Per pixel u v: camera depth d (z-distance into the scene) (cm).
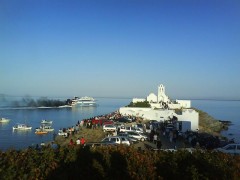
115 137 3384
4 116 15438
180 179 1425
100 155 1531
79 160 1463
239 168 1535
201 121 9831
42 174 1291
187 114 6669
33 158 1414
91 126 5866
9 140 7550
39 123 11906
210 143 3812
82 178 1363
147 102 10644
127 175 1403
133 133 4428
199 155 1644
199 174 1391
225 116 17725
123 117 7456
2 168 1273
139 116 8219
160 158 1580
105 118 7419
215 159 1597
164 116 7862
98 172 1391
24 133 8975
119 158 1523
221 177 1436
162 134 5103
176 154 1634
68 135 5516
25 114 17112
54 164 1361
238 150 3088
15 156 1402
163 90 11175
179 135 4712
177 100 11019
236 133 9094
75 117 15025
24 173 1287
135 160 1507
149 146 3594
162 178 1410
